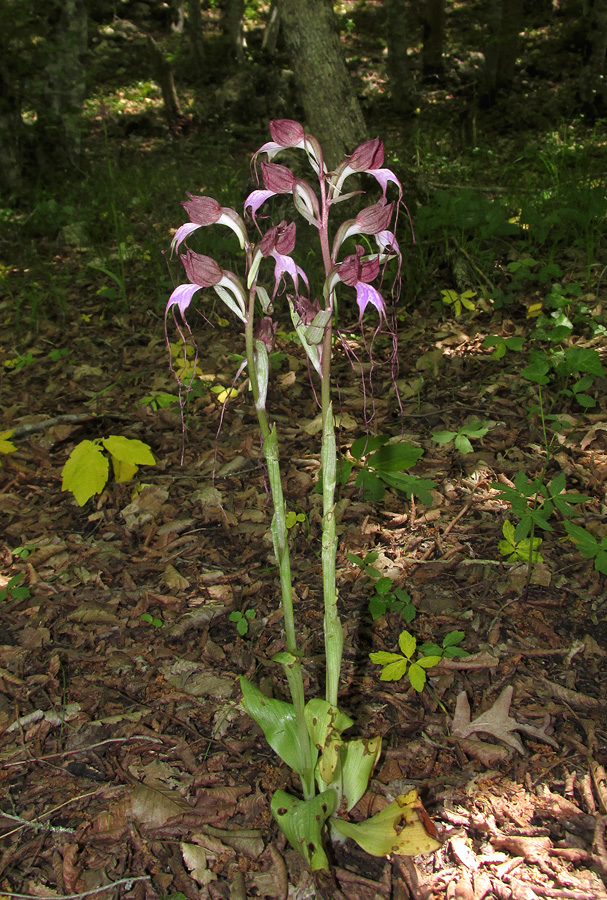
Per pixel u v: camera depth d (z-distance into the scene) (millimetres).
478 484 3191
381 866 1869
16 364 4816
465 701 2223
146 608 2760
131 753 2211
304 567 2891
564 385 3717
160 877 1883
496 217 5164
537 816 1937
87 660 2562
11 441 3900
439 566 2789
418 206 5820
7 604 2840
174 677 2471
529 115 13328
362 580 2781
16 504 3449
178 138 12984
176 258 5766
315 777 1910
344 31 20094
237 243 5480
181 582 2854
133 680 2467
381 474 2916
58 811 2059
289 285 5090
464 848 1873
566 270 4969
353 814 1970
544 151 9086
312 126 5480
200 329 5031
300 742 1811
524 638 2465
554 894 1755
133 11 21094
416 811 1729
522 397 3742
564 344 4137
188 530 3176
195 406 4082
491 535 2924
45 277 6164
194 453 3695
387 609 2623
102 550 3096
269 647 2559
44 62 8797
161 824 1994
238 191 7098
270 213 5469
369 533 2998
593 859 1821
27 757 2225
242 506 3262
